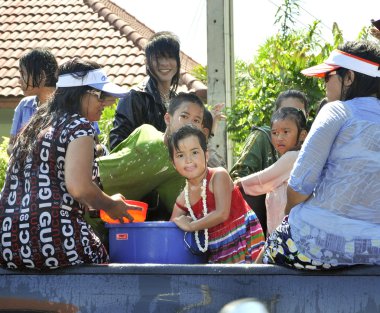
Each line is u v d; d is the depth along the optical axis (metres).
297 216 4.58
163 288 4.55
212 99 10.73
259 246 5.27
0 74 19.31
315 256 4.47
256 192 5.86
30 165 4.87
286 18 12.53
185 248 5.08
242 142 10.05
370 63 4.65
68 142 4.80
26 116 7.28
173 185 5.77
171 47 6.62
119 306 4.60
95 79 5.00
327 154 4.52
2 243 4.82
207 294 4.51
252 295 4.48
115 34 20.41
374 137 4.49
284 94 6.86
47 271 4.76
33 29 21.09
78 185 4.71
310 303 4.46
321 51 10.02
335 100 4.83
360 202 4.48
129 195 5.77
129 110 6.56
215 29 10.73
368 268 4.44
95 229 5.73
